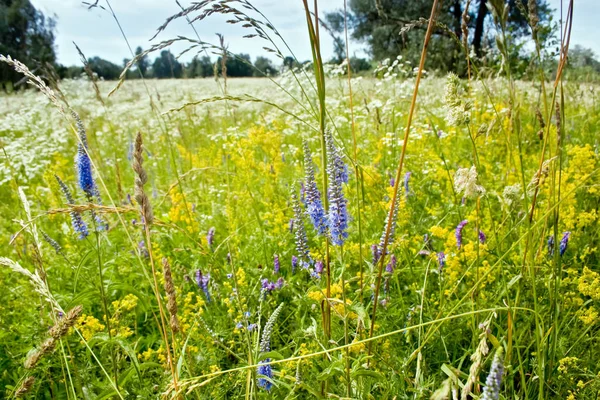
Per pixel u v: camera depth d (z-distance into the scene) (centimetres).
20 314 356
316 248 389
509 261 325
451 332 273
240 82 1709
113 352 269
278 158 563
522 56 661
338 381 251
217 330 308
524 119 632
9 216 536
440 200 499
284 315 340
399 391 234
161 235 474
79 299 288
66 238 475
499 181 480
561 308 273
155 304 376
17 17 2244
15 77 2252
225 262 404
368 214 423
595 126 690
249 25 188
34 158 759
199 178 658
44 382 289
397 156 593
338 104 797
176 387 172
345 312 208
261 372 228
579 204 407
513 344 248
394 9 1877
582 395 232
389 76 784
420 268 340
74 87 1293
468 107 224
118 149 859
